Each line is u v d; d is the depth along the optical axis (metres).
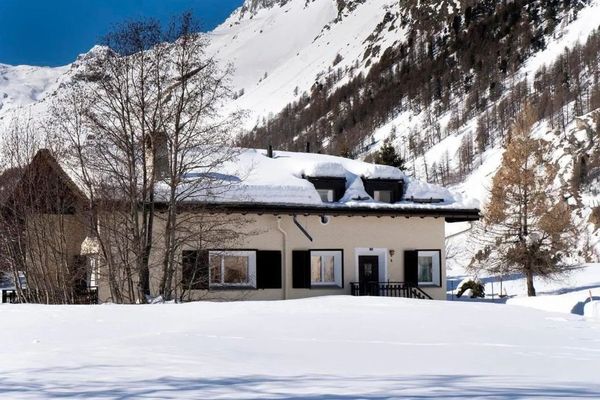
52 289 25.69
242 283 28.52
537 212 37.84
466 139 173.00
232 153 26.92
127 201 24.91
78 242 27.27
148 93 25.19
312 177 30.58
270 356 10.46
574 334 14.62
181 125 25.36
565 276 39.62
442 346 12.10
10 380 8.26
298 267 29.17
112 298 24.44
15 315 17.03
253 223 28.53
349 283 30.03
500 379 8.41
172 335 12.92
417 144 186.88
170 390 7.39
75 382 8.03
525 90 187.38
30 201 26.08
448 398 6.81
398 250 30.95
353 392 7.21
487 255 39.41
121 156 25.08
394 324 15.41
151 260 26.59
